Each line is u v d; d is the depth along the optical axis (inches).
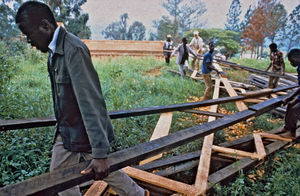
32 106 164.1
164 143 73.6
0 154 114.1
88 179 55.6
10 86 201.5
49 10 56.6
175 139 77.4
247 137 150.0
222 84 302.4
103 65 394.6
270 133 155.7
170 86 279.9
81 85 53.4
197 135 84.4
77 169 55.1
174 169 115.0
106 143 56.4
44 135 138.9
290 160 132.0
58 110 63.1
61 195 73.4
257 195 102.5
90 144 59.1
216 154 131.5
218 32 1205.1
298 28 1212.5
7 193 44.8
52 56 56.2
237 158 124.8
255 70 296.8
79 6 909.8
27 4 54.6
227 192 105.2
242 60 570.9
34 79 267.9
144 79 303.3
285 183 110.1
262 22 1230.9
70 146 64.7
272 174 121.1
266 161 127.0
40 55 405.7
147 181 99.3
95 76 57.2
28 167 113.5
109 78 298.2
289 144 146.9
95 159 55.4
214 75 344.5
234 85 294.5
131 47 549.3
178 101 236.5
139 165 115.3
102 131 55.8
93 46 535.8
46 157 117.0
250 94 160.6
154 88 272.5
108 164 57.1
